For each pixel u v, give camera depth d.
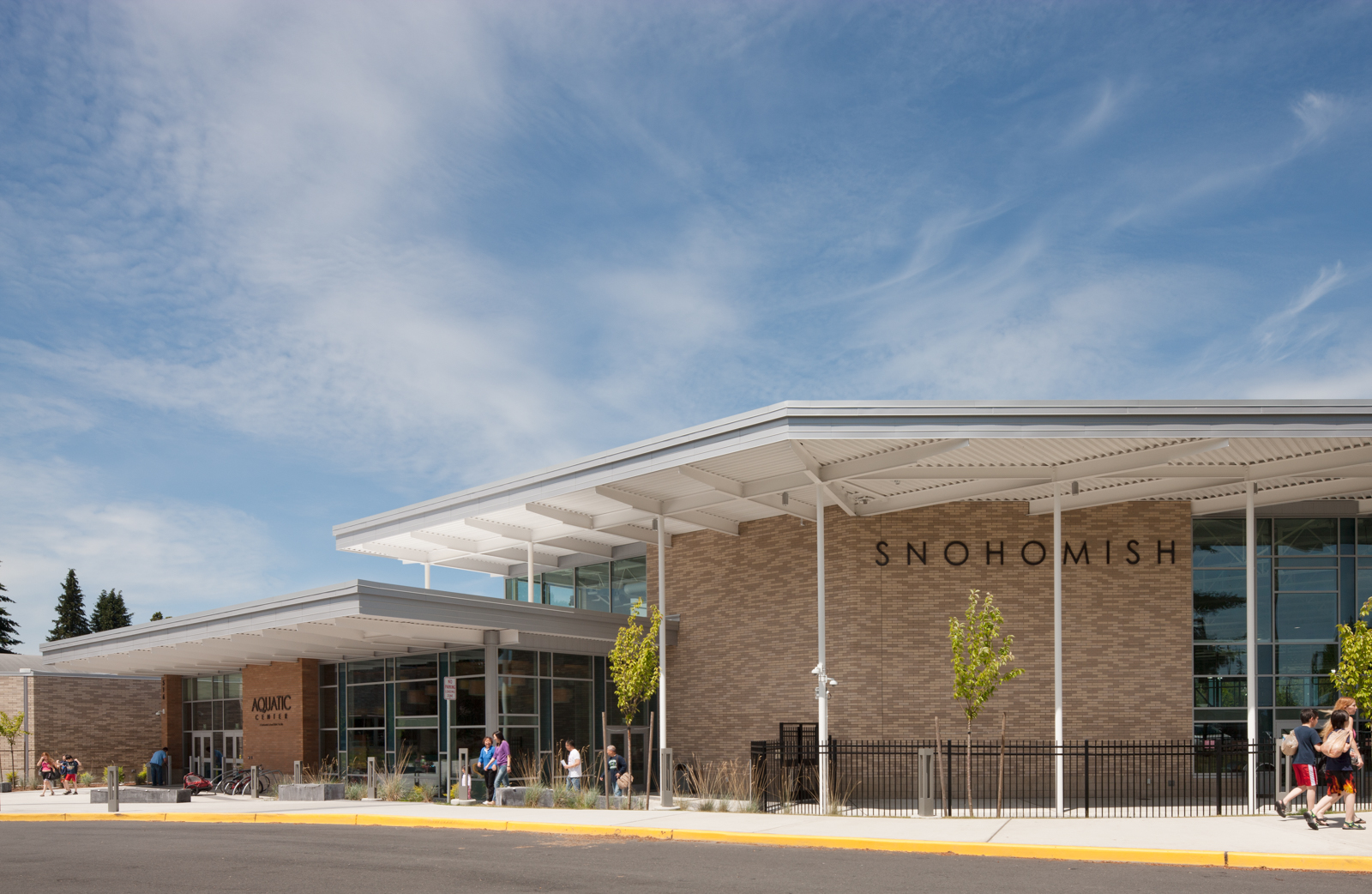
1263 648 25.64
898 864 12.91
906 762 25.09
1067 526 25.75
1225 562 25.91
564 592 34.22
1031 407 18.95
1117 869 12.45
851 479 22.45
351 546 30.34
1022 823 17.09
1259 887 11.08
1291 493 23.86
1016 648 25.34
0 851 15.63
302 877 12.22
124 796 27.28
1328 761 15.57
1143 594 25.39
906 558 26.05
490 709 25.86
